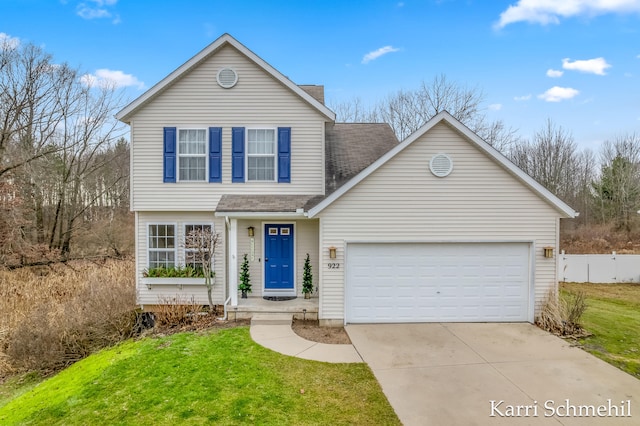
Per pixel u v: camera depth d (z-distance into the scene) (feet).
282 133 37.60
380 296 32.63
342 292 32.30
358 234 32.22
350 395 20.08
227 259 38.01
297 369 23.31
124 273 49.98
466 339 28.76
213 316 35.32
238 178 37.52
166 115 37.29
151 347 28.04
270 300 36.65
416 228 32.35
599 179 116.78
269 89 37.65
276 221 37.99
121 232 85.20
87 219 85.25
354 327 31.60
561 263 58.85
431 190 32.32
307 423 17.42
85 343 31.55
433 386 21.16
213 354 25.86
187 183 37.29
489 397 19.94
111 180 96.02
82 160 80.94
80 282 48.16
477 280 32.81
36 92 67.51
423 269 32.71
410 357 25.30
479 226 32.42
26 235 64.59
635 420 17.78
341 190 31.71
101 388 21.81
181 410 18.72
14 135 64.28
